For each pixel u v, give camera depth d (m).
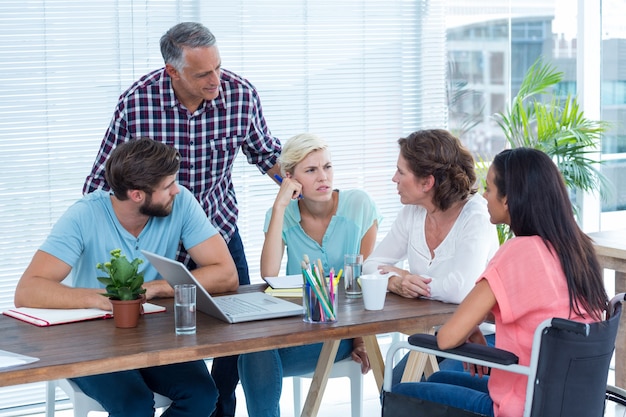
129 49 4.27
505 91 5.29
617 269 3.40
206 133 3.49
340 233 3.36
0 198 4.09
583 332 2.05
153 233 2.97
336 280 2.60
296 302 2.82
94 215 2.90
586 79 5.48
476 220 2.89
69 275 3.03
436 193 2.89
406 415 2.39
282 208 3.28
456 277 2.82
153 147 2.79
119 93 4.27
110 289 2.53
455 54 5.10
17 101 4.08
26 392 4.23
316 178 3.25
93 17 4.18
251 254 4.64
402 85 4.97
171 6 4.34
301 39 4.67
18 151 4.11
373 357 3.01
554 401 2.16
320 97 4.76
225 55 4.51
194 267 3.46
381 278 2.71
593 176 5.47
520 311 2.23
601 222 5.59
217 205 3.62
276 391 3.04
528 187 2.26
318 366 3.05
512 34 5.26
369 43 4.84
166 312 2.70
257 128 3.65
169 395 2.83
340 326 2.52
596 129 5.15
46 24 4.09
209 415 2.84
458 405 2.38
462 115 5.16
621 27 5.50
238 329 2.50
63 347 2.33
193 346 2.32
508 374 2.30
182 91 3.40
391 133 4.98
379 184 4.98
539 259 2.23
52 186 4.19
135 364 2.26
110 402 2.69
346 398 4.30
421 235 3.03
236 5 4.49
